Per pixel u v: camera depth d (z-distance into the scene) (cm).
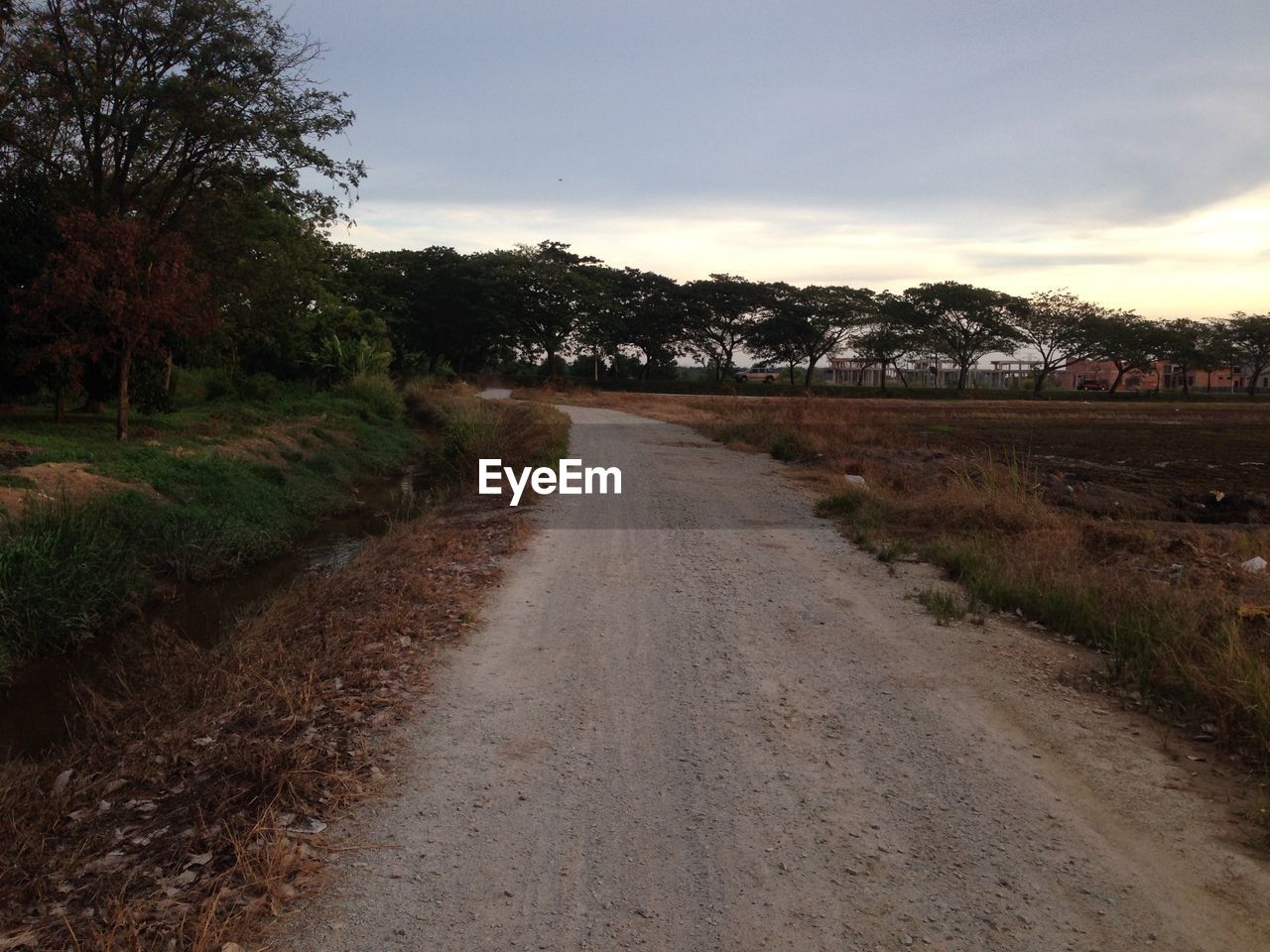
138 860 345
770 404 3966
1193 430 3316
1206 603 654
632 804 387
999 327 7431
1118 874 337
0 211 1605
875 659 580
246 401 2698
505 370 7394
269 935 293
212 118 1847
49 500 1028
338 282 4475
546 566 834
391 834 359
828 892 322
